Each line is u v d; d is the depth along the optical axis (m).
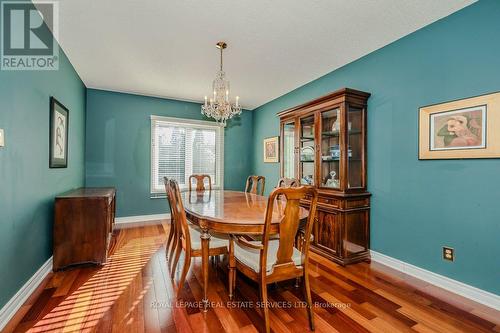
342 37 2.46
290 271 1.60
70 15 2.10
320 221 2.84
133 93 4.36
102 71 3.33
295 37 2.46
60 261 2.36
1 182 1.56
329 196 2.72
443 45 2.12
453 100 2.05
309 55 2.85
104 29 2.31
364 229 2.71
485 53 1.87
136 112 4.42
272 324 1.59
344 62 3.04
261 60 2.97
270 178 4.85
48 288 2.03
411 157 2.37
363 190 2.74
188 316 1.67
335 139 2.85
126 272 2.34
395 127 2.51
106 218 2.53
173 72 3.34
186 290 2.02
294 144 3.42
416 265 2.31
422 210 2.28
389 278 2.26
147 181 4.51
